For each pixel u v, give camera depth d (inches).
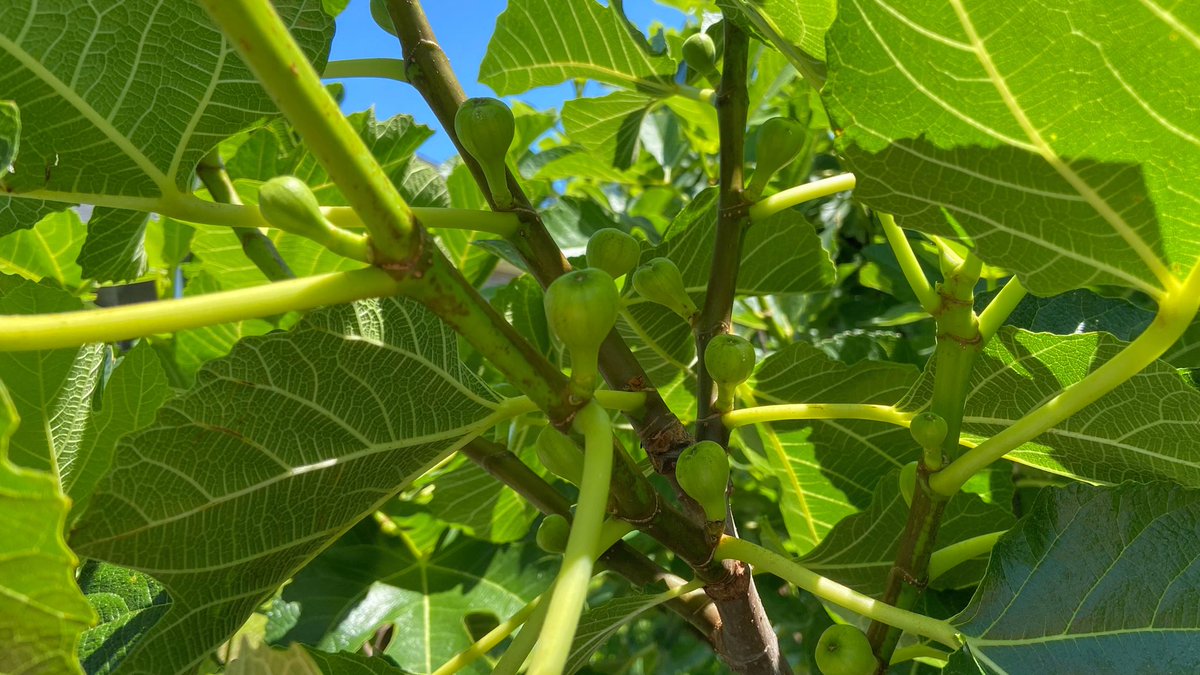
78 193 12.3
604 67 24.3
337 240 8.8
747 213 16.1
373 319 12.7
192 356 29.7
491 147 13.1
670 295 16.1
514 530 26.0
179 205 12.6
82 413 15.7
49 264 27.8
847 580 19.0
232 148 27.4
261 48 7.4
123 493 12.3
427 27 15.7
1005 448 12.5
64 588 8.7
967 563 19.4
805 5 14.5
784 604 29.5
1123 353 11.5
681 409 25.0
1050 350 15.0
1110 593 12.3
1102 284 11.4
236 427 12.6
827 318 39.2
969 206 11.4
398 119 27.2
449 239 30.0
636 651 43.6
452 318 9.5
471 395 13.8
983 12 9.4
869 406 15.9
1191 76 9.2
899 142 10.9
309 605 24.5
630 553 16.4
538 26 23.8
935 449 13.1
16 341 8.0
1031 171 10.6
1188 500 12.2
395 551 25.9
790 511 24.4
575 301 9.9
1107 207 10.5
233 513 13.1
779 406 15.4
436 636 24.7
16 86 11.4
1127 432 14.7
